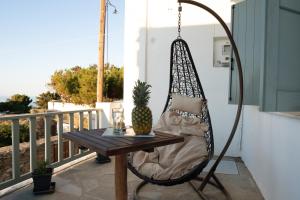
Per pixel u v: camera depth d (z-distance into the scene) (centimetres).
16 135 269
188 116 321
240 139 409
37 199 244
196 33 427
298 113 197
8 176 454
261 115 273
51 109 1084
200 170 213
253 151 313
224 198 253
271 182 228
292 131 180
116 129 203
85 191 265
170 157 247
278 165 209
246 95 307
